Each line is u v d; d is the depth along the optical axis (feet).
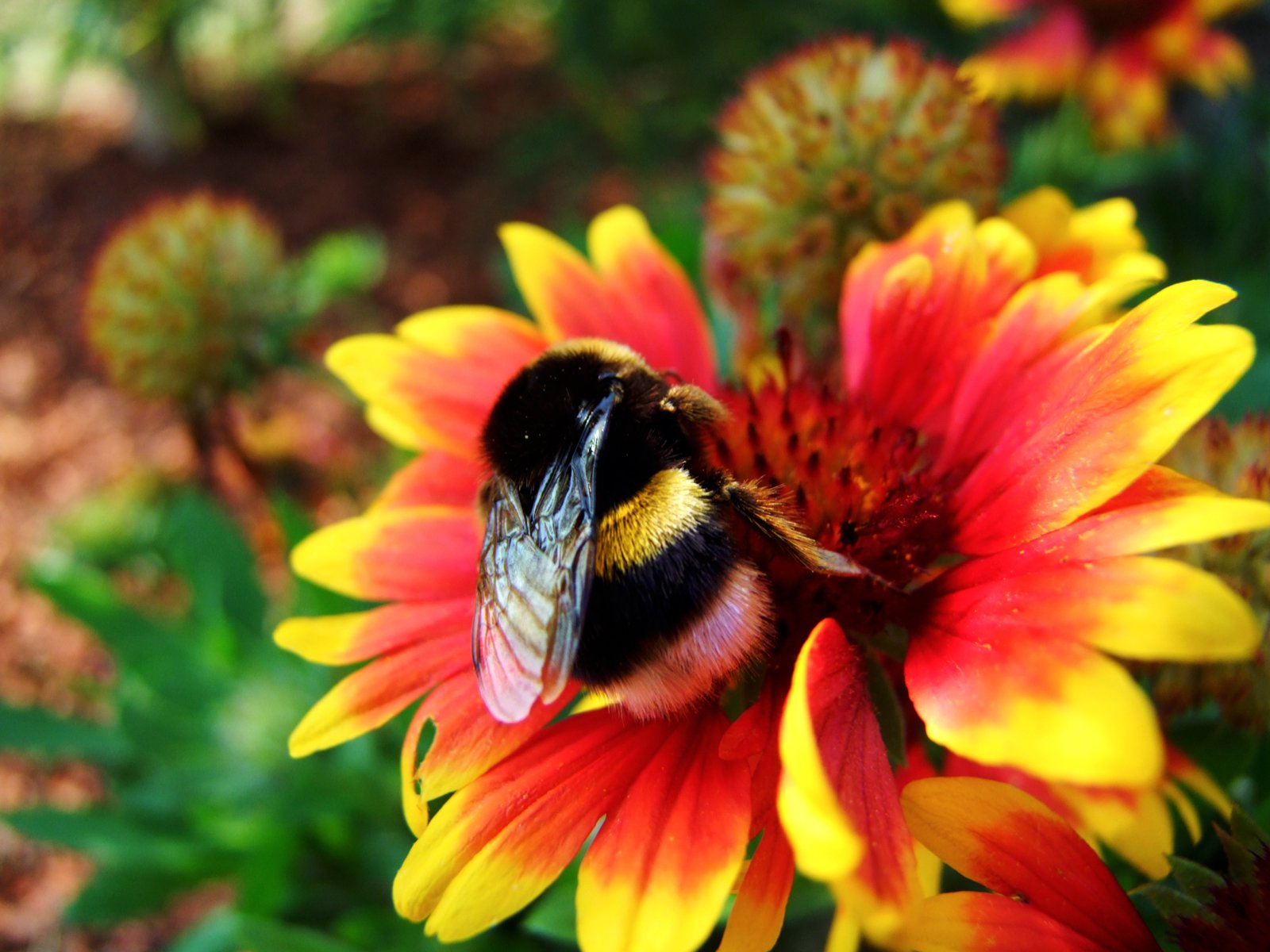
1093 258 0.23
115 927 0.44
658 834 0.15
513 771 0.17
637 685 0.17
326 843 0.37
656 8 0.68
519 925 0.25
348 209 0.83
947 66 0.28
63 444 0.69
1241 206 0.48
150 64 0.84
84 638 0.58
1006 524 0.16
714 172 0.30
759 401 0.22
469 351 0.23
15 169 0.89
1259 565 0.21
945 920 0.15
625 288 0.25
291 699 0.37
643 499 0.18
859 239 0.27
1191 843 0.21
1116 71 0.45
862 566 0.19
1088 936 0.16
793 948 0.25
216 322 0.42
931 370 0.21
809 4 0.68
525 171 0.80
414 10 0.71
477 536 0.21
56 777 0.53
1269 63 0.73
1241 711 0.21
